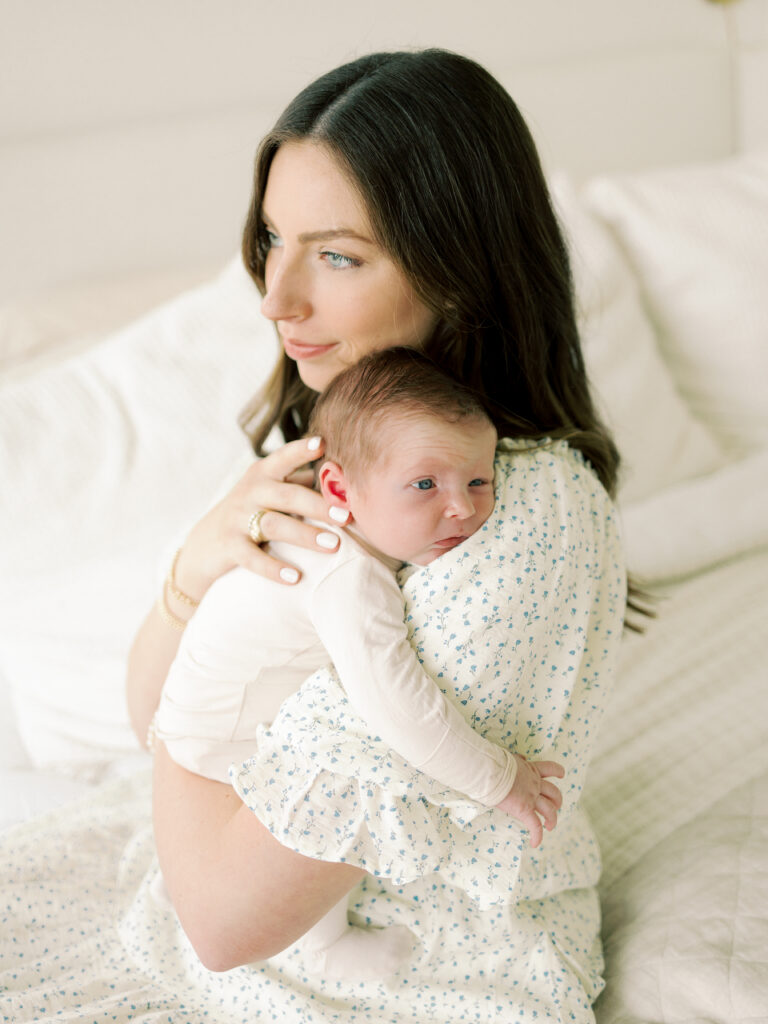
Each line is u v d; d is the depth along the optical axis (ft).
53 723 4.96
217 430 6.10
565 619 3.04
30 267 7.70
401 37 8.26
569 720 3.23
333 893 2.92
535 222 3.28
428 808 2.86
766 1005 3.02
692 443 6.86
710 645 5.08
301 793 2.79
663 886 3.72
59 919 3.81
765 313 7.06
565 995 3.18
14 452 5.86
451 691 2.80
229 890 2.93
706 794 4.19
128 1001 3.43
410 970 3.27
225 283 6.67
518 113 3.25
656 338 7.50
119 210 7.79
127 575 5.42
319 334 3.20
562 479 3.09
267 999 3.31
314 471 3.31
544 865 3.37
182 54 7.68
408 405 2.84
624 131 9.11
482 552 2.83
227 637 3.08
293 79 8.07
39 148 7.44
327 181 2.92
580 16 8.76
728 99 9.46
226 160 7.94
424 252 2.98
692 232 7.18
